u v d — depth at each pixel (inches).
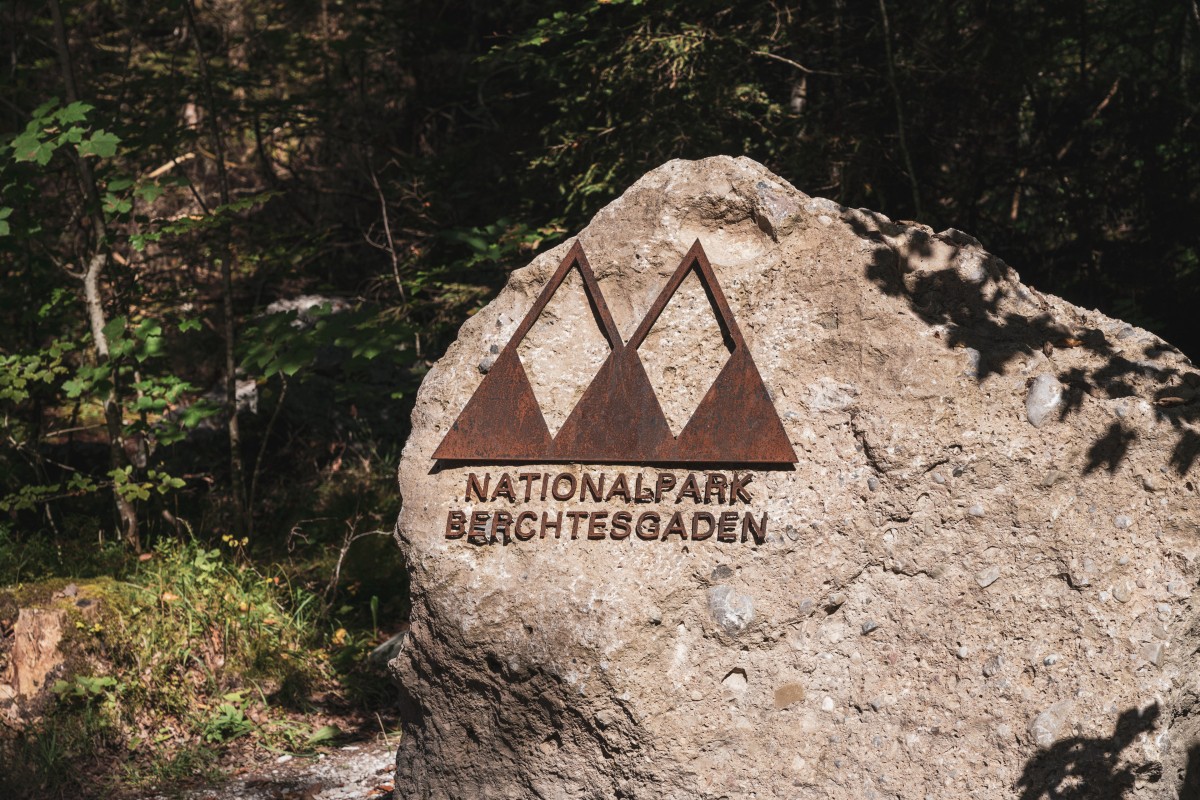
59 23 294.7
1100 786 136.5
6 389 276.7
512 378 157.6
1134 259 354.9
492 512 153.7
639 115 312.8
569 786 147.8
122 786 205.9
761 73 346.0
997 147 364.8
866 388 149.6
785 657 145.1
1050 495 143.4
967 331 151.4
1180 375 148.4
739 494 148.6
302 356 273.3
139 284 320.8
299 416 385.7
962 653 142.5
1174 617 138.7
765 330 154.6
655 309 157.1
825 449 149.1
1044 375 146.6
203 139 433.4
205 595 248.2
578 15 302.2
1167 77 362.0
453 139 434.0
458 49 436.5
